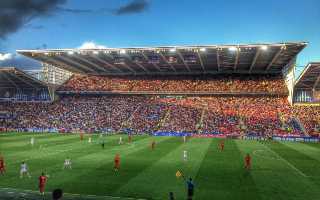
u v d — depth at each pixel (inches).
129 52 2938.0
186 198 977.5
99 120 3339.1
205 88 3663.9
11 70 3289.9
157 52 2908.5
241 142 2443.4
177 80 3900.1
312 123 2950.3
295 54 2901.1
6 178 1196.5
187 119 3218.5
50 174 1262.3
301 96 3334.2
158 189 1067.3
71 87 3907.5
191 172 1314.0
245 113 3243.1
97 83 3976.4
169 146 2118.6
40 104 3804.1
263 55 2977.4
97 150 1895.9
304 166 1464.1
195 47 2723.9
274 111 3240.7
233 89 3592.5
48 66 3804.1
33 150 1870.1
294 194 1023.0
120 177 1219.9
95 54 3075.8
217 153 1823.3
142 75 4079.7
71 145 2116.1
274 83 3619.6
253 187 1099.9
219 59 3193.9
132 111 3472.0
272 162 1560.0
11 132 3058.6
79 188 1072.8
